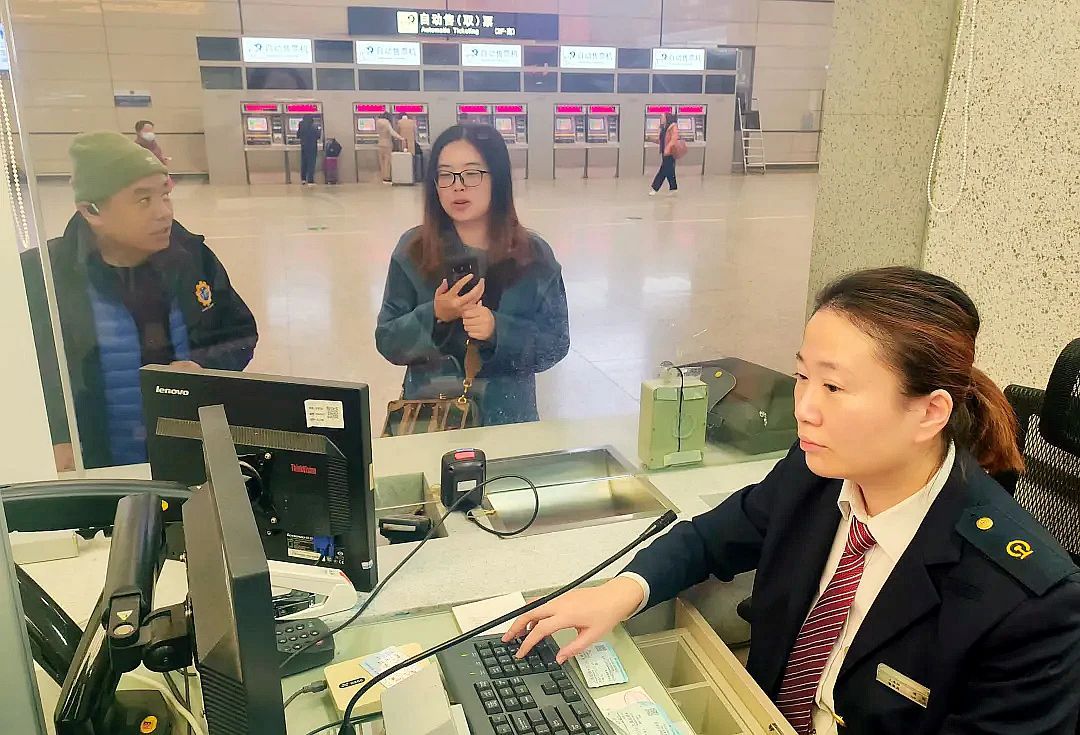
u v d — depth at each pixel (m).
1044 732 0.82
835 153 2.14
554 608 1.04
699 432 1.68
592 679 0.97
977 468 0.99
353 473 1.12
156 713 0.84
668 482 1.60
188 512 0.71
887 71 1.94
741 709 0.98
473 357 2.49
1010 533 0.90
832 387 0.89
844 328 0.88
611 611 1.05
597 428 1.94
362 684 0.94
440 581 1.21
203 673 0.55
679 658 1.13
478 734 0.85
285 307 2.42
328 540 1.17
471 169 2.34
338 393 1.10
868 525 0.99
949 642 0.88
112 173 2.04
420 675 0.80
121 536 0.84
